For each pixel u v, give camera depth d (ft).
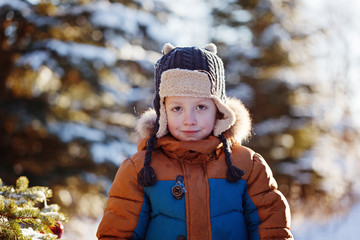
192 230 6.17
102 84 27.09
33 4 25.95
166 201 6.28
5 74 24.71
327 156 37.63
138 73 30.78
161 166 6.50
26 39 25.31
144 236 6.45
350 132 42.45
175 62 6.66
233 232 6.26
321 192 34.91
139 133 7.24
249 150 6.89
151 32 31.40
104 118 28.48
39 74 24.86
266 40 40.19
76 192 25.07
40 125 24.38
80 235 22.40
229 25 42.11
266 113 38.78
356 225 28.55
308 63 42.86
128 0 32.71
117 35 28.53
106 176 26.20
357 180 41.68
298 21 43.75
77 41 27.12
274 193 6.61
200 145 6.45
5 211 6.28
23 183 7.29
